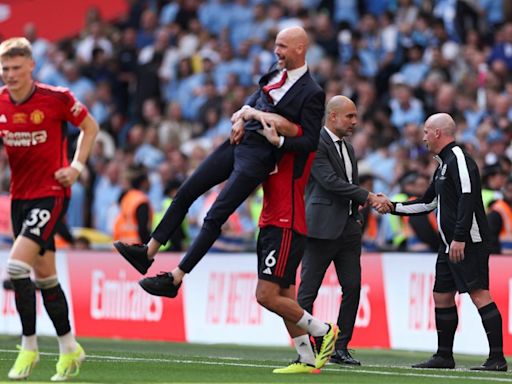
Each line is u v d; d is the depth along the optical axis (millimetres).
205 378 27688
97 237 54656
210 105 64000
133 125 66750
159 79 69500
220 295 44781
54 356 34250
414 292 40938
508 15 66812
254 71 64812
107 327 47094
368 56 64625
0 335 47781
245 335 44000
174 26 72312
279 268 28188
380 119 57125
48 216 25922
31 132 25781
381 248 45594
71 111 26047
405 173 47125
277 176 28312
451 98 56625
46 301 26594
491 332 32906
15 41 25688
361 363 35250
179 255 45281
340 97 33719
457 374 30969
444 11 66312
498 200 42312
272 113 28312
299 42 28344
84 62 72812
